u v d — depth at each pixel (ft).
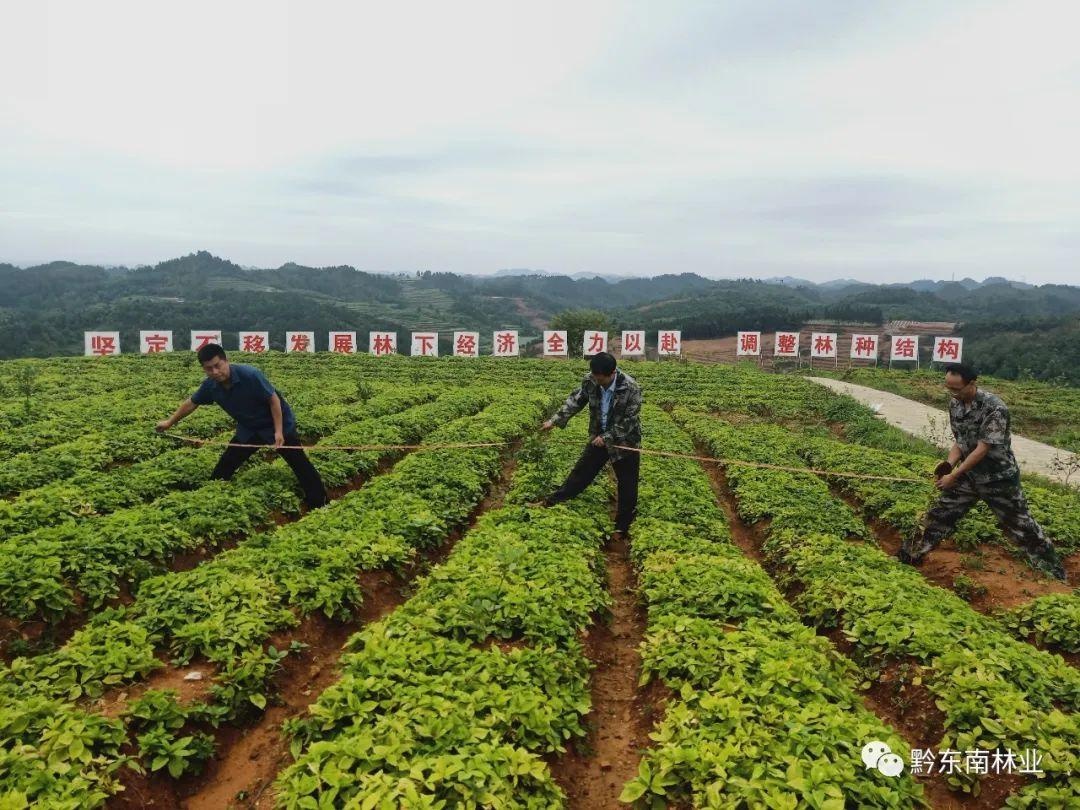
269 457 52.31
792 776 16.19
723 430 77.05
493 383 127.24
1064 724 18.88
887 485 51.24
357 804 14.92
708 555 33.40
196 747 18.90
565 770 19.57
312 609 26.16
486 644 23.75
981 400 33.19
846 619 27.48
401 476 44.19
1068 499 50.11
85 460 46.16
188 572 27.81
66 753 16.62
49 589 24.95
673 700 21.42
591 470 40.27
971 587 32.94
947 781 18.56
